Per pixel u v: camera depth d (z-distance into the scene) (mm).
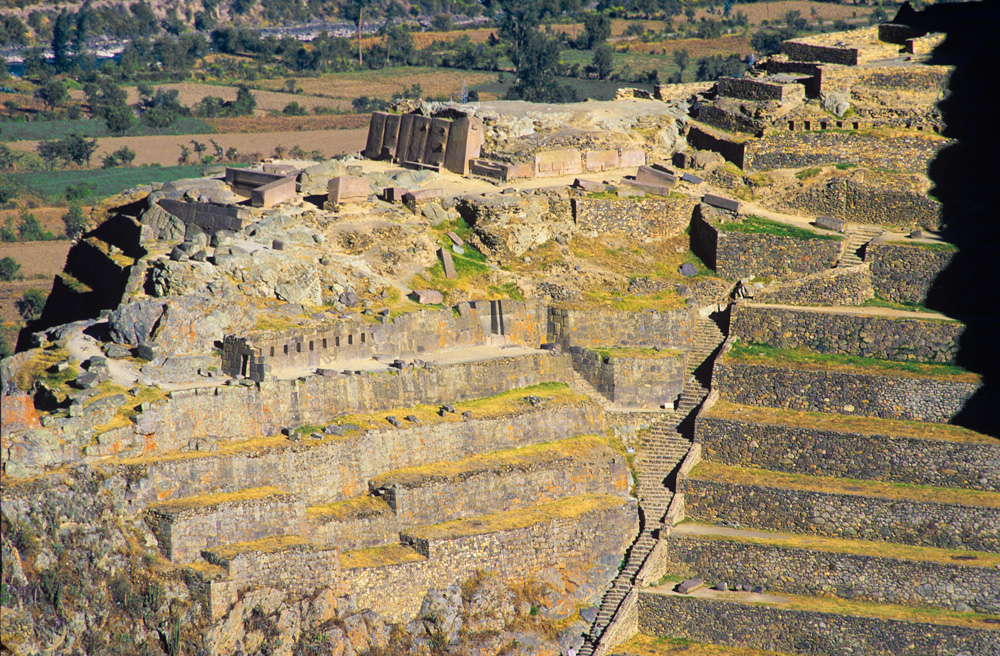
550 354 113938
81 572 83750
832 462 106562
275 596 87312
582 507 105062
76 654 82938
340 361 103812
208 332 98875
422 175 127375
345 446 96812
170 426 90562
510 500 103188
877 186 127125
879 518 102062
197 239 105500
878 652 95375
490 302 114562
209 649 83250
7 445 84188
